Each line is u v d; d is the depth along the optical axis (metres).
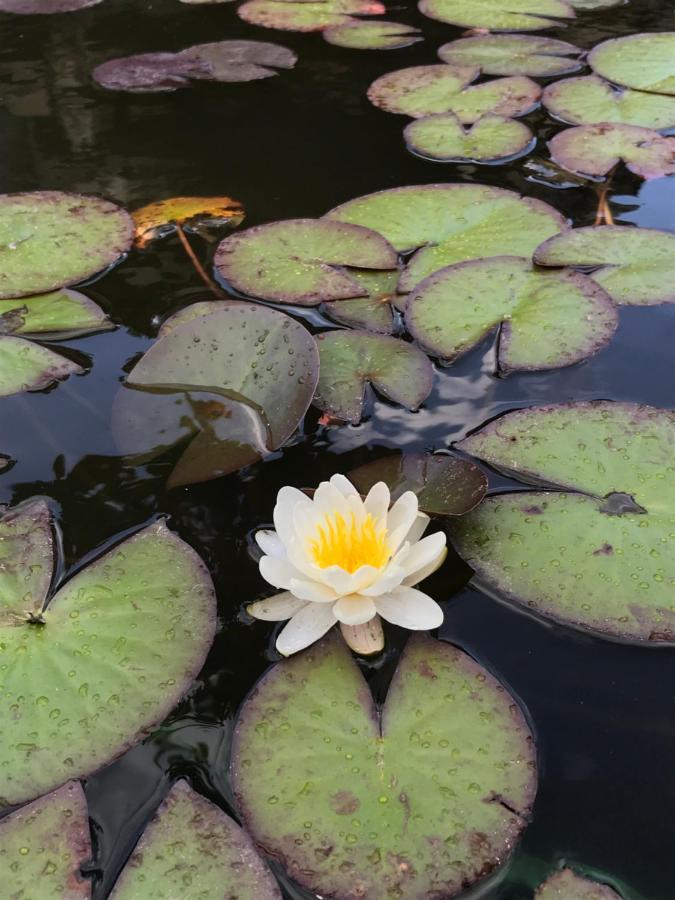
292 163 1.23
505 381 0.92
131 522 0.82
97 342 0.97
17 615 0.77
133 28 1.66
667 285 1.00
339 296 1.00
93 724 0.72
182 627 0.76
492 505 0.82
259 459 0.86
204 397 0.89
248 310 0.93
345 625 0.75
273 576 0.75
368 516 0.76
